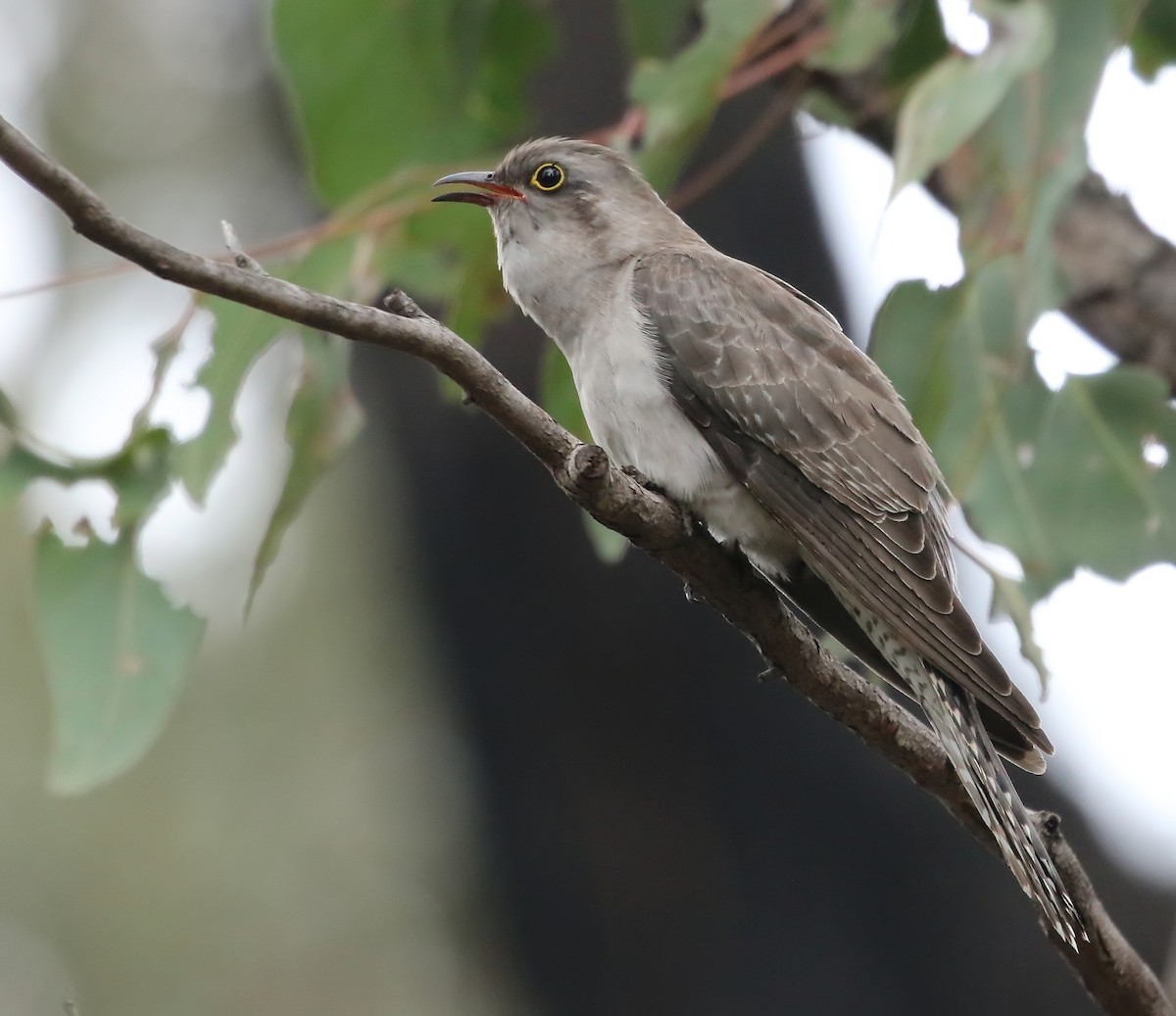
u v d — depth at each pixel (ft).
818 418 28.68
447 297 35.96
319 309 20.18
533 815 39.47
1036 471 29.27
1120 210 32.68
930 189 31.19
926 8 32.37
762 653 24.97
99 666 30.25
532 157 31.81
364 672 56.18
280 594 57.16
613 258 31.14
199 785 56.70
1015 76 25.50
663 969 39.22
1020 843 22.91
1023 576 29.22
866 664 28.40
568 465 22.63
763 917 38.73
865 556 27.53
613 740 39.01
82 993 54.49
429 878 54.39
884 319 28.17
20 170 18.47
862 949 38.29
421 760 52.80
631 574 38.65
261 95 43.62
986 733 25.23
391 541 41.29
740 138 38.73
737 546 29.22
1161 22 32.71
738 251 39.81
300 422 30.27
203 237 51.80
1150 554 29.14
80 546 30.37
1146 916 37.65
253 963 54.90
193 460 30.25
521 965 40.93
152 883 55.77
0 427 29.68
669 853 39.06
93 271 28.84
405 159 34.35
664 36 34.19
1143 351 32.50
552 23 33.96
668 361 29.48
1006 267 27.61
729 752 38.68
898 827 38.27
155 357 29.81
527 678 39.22
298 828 56.03
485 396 21.80
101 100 53.11
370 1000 53.88
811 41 30.27
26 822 55.47
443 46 33.71
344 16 33.06
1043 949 38.29
